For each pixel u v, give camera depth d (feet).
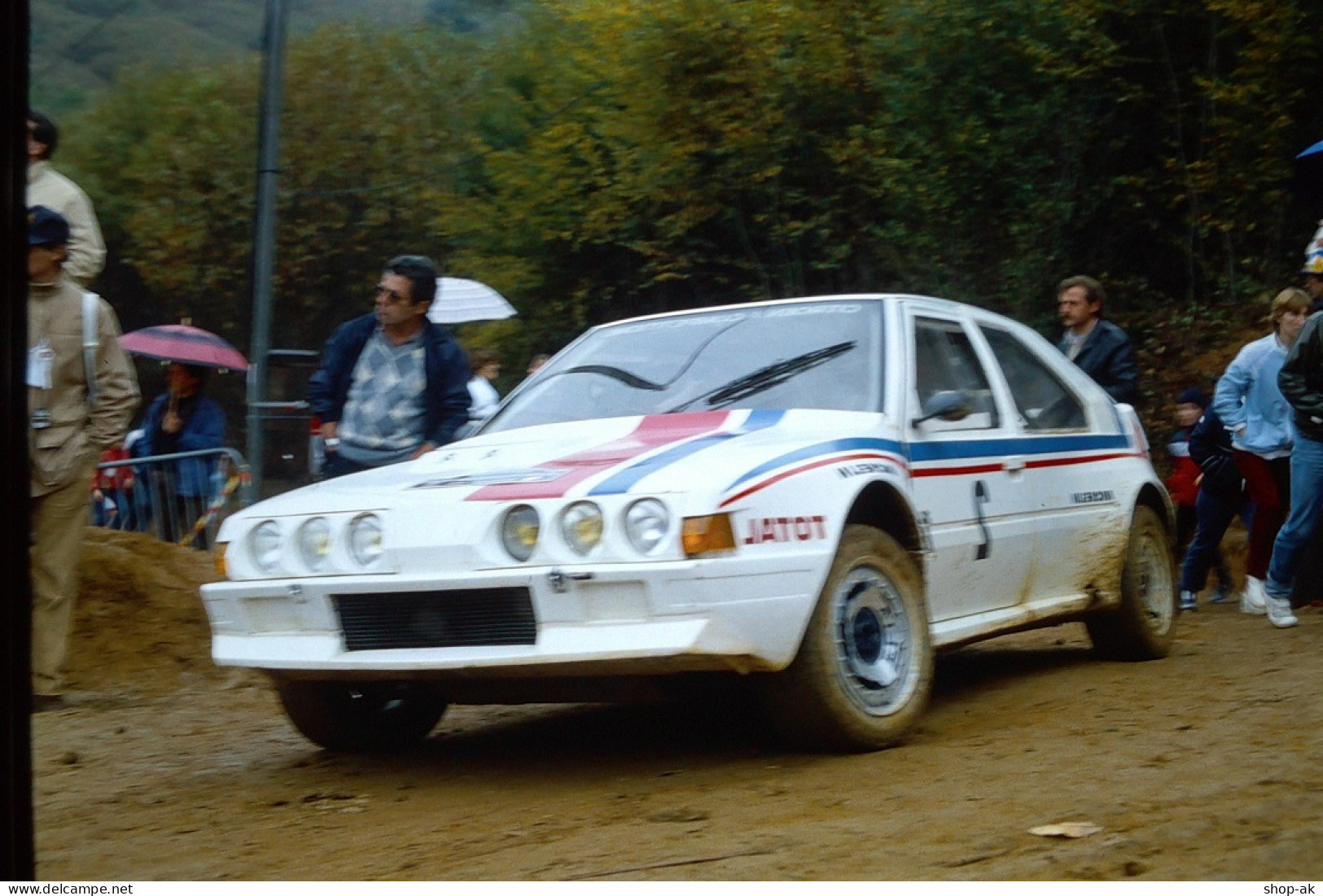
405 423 21.49
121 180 101.50
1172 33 58.29
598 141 71.10
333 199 95.45
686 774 15.69
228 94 99.25
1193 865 10.61
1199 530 32.19
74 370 22.08
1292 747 14.83
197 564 29.53
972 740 16.44
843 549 15.76
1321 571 28.76
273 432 57.36
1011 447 19.94
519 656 14.56
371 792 16.11
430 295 21.70
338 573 15.76
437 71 98.94
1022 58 57.62
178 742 20.36
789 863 11.50
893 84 60.59
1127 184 58.18
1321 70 54.65
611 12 66.74
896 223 59.82
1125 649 22.63
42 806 16.24
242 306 97.04
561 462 16.28
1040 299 57.77
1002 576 19.21
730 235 67.92
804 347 18.95
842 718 15.37
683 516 14.28
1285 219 56.08
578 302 73.15
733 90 64.18
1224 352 52.90
